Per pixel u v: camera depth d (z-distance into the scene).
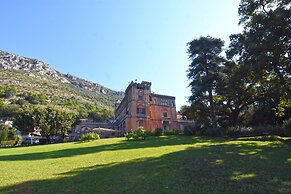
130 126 63.31
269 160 13.27
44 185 9.37
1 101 108.56
